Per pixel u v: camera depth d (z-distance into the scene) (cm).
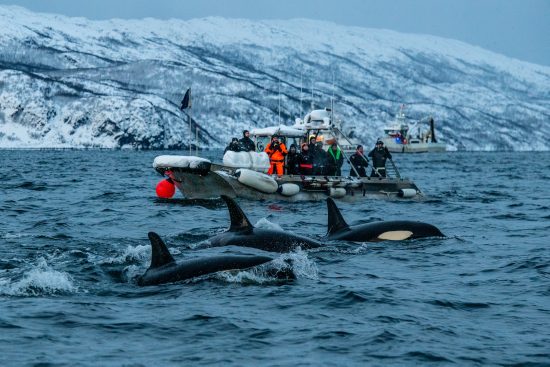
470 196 11594
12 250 5438
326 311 3803
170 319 3619
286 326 3541
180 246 5412
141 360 3053
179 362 3033
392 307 3891
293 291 4156
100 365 2977
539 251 5709
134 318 3631
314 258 5047
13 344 3231
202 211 8538
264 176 9281
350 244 5544
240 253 4666
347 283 4425
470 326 3569
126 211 8619
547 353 3150
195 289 4134
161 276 4288
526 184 16362
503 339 3353
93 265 4753
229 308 3816
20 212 8531
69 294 4091
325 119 10544
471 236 6631
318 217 7894
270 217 7856
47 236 6312
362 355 3141
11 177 16712
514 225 7600
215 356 3112
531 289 4344
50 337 3338
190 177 9525
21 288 4166
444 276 4709
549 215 8662
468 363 3045
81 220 7700
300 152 10225
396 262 5081
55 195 11238
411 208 9106
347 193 9719
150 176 18362
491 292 4266
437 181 17850
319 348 3225
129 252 5072
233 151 9650
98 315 3672
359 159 10156
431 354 3142
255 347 3238
